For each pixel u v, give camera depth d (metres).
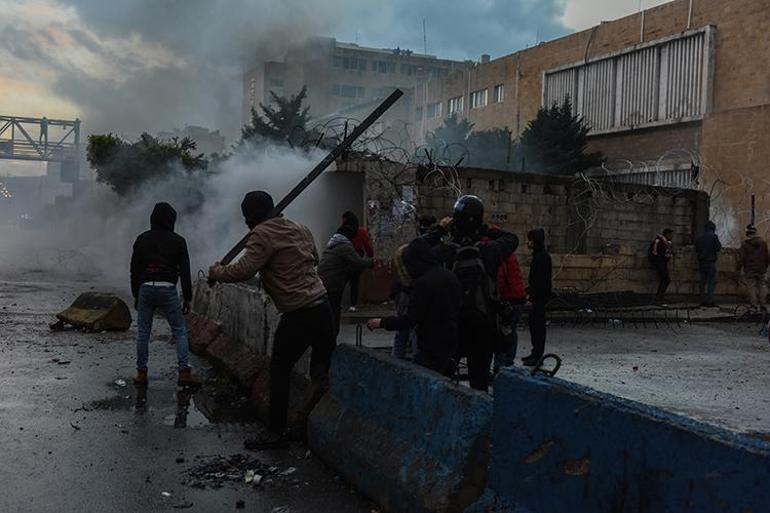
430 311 4.84
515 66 45.41
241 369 7.25
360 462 4.43
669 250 16.47
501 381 3.41
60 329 10.80
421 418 4.04
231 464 4.95
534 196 16.67
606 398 2.90
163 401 6.68
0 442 5.25
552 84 41.78
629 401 2.87
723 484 2.31
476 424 3.59
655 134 34.56
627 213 18.38
